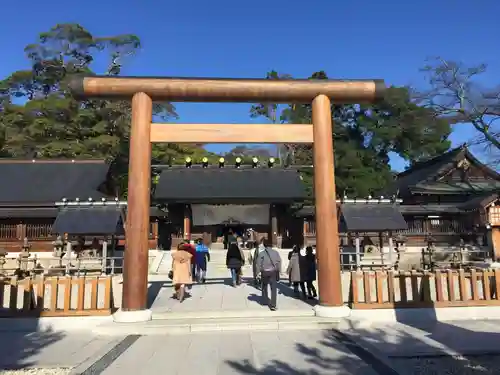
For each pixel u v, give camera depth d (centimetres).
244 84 903
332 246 866
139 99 891
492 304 874
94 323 810
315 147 912
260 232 2941
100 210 1517
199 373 529
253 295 1102
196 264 1365
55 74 5072
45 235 2580
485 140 3089
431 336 719
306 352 623
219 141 912
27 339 725
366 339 704
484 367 552
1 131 3994
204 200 2025
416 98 3366
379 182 3775
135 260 827
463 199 3509
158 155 3734
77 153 3762
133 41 5294
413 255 2230
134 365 565
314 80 925
